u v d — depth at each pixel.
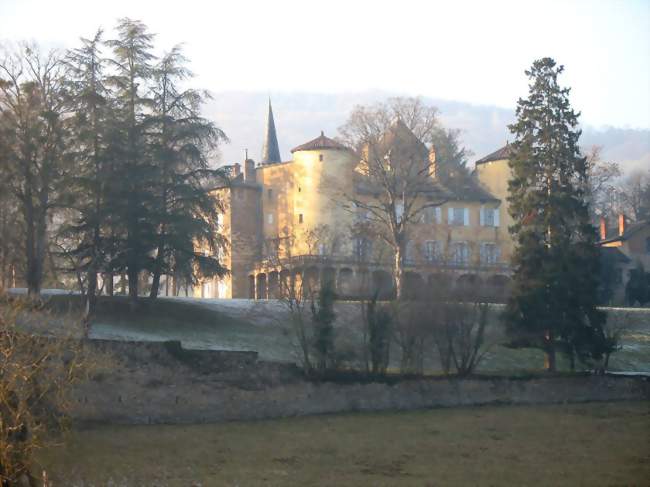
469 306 60.84
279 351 63.41
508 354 68.56
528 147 69.94
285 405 52.12
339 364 55.84
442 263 75.56
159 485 36.69
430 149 99.00
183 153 72.75
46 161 66.69
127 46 72.94
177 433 46.16
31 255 66.25
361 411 53.94
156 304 72.12
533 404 57.78
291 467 40.72
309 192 111.19
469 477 39.59
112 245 69.00
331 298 57.62
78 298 68.56
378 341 56.50
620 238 122.06
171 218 70.38
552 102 70.19
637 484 38.69
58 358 41.66
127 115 72.19
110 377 47.69
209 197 73.62
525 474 40.25
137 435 45.22
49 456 40.59
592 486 38.28
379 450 44.44
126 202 68.62
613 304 112.62
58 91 68.25
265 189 118.94
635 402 58.94
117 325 65.38
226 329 68.44
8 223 66.19
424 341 60.38
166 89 74.44
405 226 94.38
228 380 50.97
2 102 66.06
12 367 35.81
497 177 120.62
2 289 41.25
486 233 118.06
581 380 59.81
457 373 58.53
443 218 116.19
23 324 45.66
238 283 112.94
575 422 51.97
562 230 67.62
